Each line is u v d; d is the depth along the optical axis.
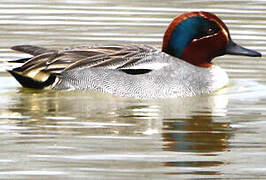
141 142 13.18
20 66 16.39
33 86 16.50
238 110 15.19
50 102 15.70
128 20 21.52
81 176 11.61
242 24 21.23
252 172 11.91
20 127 13.96
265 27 20.95
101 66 16.41
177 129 13.92
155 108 15.36
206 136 13.53
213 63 18.41
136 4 23.38
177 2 23.64
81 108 15.29
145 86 16.22
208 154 12.62
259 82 17.11
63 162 12.16
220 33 16.89
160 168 11.98
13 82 17.09
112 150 12.73
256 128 13.99
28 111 15.03
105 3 23.53
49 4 23.31
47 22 21.34
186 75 16.44
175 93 16.27
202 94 16.47
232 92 16.47
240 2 23.77
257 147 12.96
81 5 23.27
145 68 16.31
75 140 13.23
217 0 23.98
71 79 16.42
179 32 16.80
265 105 15.52
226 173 11.82
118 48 16.69
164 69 16.34
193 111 15.12
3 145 12.92
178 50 16.84
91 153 12.57
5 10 22.50
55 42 19.47
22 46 16.72
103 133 13.63
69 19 21.62
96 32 20.36
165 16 21.86
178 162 12.24
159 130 13.85
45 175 11.64
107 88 16.33
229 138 13.42
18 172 11.74
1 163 12.10
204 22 16.81
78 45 19.23
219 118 14.62
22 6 23.03
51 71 16.39
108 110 15.18
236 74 17.61
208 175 11.77
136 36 20.00
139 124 14.22
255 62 18.52
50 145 12.94
